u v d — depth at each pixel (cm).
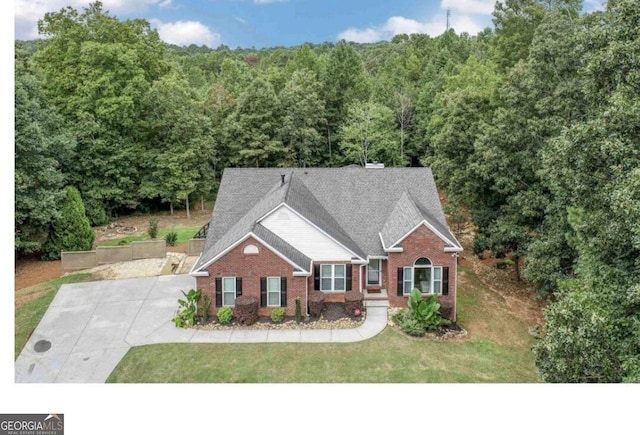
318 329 1875
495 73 4409
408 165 5394
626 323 1176
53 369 1587
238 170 2592
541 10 4216
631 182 1102
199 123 3966
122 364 1616
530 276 2067
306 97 4469
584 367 1120
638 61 1309
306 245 2084
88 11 3631
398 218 2212
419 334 1833
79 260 2562
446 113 3825
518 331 1967
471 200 2841
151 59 4028
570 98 2070
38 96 3020
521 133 2267
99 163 3550
